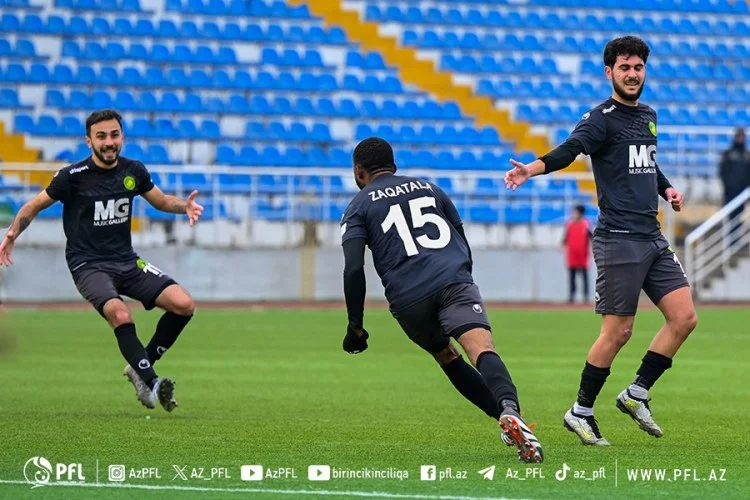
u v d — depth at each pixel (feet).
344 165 314.96
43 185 273.13
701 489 63.93
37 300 269.64
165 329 100.01
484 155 329.52
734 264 304.09
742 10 387.75
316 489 63.41
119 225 99.14
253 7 347.97
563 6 374.02
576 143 78.79
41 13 325.62
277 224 286.05
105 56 323.16
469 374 77.00
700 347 180.34
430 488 63.67
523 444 69.92
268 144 313.12
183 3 341.00
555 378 134.82
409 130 330.34
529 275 297.94
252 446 81.05
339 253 287.89
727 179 299.79
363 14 355.36
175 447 80.28
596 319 238.07
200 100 320.09
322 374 138.82
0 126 296.92
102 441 83.15
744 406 110.01
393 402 111.75
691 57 368.89
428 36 355.36
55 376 133.90
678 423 96.99
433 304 72.49
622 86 80.12
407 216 73.46
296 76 335.06
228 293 280.92
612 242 80.84
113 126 97.25
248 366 147.64
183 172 271.49
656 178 82.02
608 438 86.89
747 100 364.58
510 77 352.28
